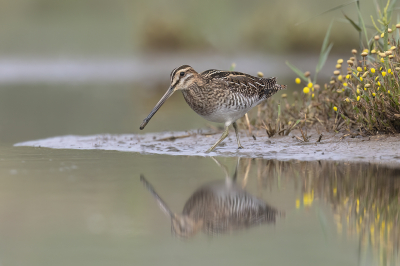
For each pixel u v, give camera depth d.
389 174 9.13
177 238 6.62
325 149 11.06
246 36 30.67
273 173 9.51
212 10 31.38
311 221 7.09
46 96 21.42
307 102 13.17
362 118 11.35
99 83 24.81
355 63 12.50
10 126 15.58
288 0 32.38
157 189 8.59
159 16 30.14
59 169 10.03
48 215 7.33
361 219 7.12
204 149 11.91
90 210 7.55
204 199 8.04
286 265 5.82
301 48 29.84
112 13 34.50
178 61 28.67
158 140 13.05
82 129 15.00
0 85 24.11
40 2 34.22
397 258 5.97
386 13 11.46
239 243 6.49
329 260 5.95
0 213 7.41
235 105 11.52
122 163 10.59
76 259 5.98
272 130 12.34
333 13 30.27
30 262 5.88
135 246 6.36
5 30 30.56
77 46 29.05
